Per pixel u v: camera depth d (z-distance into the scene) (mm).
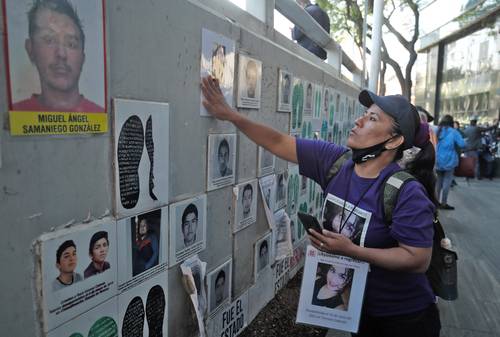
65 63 1318
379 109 1797
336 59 5750
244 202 2764
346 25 16453
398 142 1782
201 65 2111
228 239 2604
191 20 1998
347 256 1725
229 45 2381
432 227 1700
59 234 1357
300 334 3074
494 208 8000
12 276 1224
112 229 1579
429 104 26719
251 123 2215
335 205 1881
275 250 3428
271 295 3492
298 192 4020
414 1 15953
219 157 2385
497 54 17281
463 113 21219
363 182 1813
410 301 1844
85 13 1379
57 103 1309
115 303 1634
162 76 1817
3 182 1180
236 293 2785
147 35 1699
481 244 5617
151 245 1830
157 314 1919
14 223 1219
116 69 1548
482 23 18906
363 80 9086
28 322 1278
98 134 1490
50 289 1335
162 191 1874
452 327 3400
